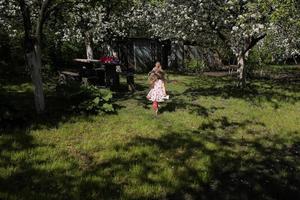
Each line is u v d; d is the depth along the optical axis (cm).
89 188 686
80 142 948
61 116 1198
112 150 901
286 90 2036
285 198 731
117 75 1917
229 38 1873
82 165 802
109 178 735
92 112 1266
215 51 3519
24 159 805
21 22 1697
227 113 1379
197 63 3412
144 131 1079
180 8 1670
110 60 2038
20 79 2020
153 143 975
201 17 1669
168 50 3719
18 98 1490
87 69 1944
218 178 802
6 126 1041
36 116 1178
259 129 1196
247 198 721
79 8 1423
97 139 980
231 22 1642
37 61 1196
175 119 1261
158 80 1352
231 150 975
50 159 817
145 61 3553
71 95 1283
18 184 685
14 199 624
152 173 775
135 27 3094
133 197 667
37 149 868
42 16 1190
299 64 4241
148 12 2541
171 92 1898
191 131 1129
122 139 995
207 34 1923
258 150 998
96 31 2330
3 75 2059
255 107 1509
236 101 1616
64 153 862
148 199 674
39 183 691
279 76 2953
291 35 2014
